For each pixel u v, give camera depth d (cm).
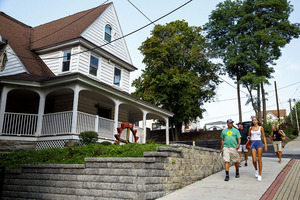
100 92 1416
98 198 727
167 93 2980
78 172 793
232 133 869
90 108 1667
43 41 1842
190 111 2995
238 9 3422
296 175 909
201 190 750
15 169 947
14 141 1259
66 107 1552
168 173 746
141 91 3100
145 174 662
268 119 3338
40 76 1525
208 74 3356
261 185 764
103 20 1902
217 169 1071
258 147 848
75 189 782
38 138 1312
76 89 1268
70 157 1008
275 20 3331
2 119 1259
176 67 3020
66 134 1226
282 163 1186
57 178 828
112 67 1923
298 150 2070
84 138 1174
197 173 905
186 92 2920
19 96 1548
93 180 754
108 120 1473
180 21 3241
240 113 3362
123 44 2077
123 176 702
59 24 2080
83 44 1666
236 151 867
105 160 743
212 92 3306
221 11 3541
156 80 2919
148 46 3055
